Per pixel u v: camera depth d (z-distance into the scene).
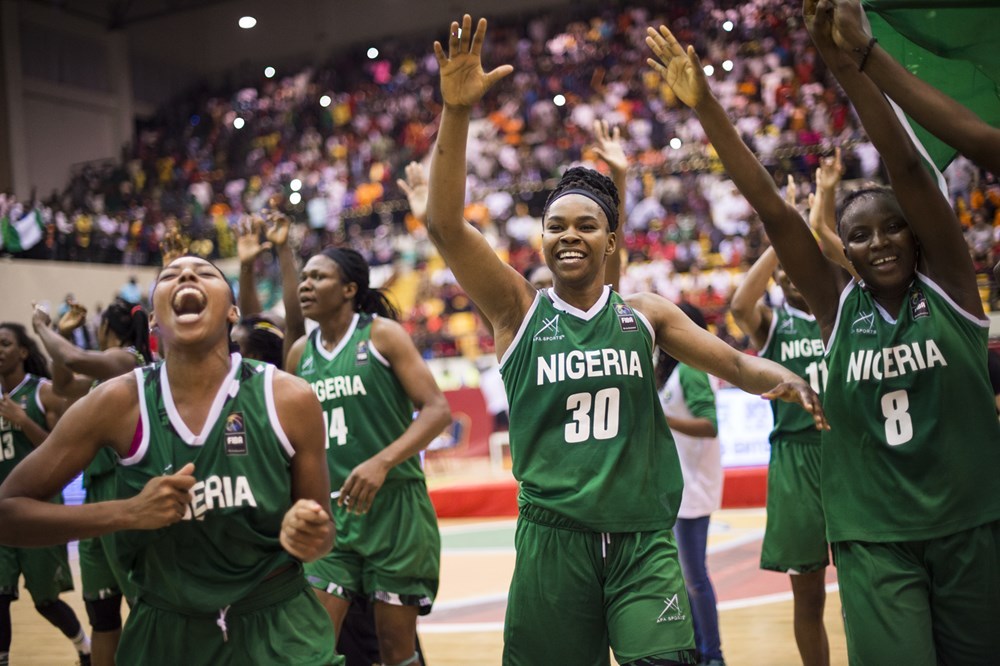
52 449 2.29
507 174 17.45
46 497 2.29
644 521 2.66
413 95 20.98
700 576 4.34
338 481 3.85
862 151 13.71
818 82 16.41
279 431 2.36
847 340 2.80
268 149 21.23
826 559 4.09
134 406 2.35
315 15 23.12
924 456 2.64
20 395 5.16
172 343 2.32
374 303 4.12
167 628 2.37
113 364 4.54
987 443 2.67
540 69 19.59
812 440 4.15
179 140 22.53
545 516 2.70
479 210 16.48
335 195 18.77
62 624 4.86
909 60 3.14
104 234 16.80
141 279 16.50
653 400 2.76
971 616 2.64
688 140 16.19
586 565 2.66
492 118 18.64
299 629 2.43
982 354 2.71
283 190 19.42
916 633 2.59
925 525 2.63
